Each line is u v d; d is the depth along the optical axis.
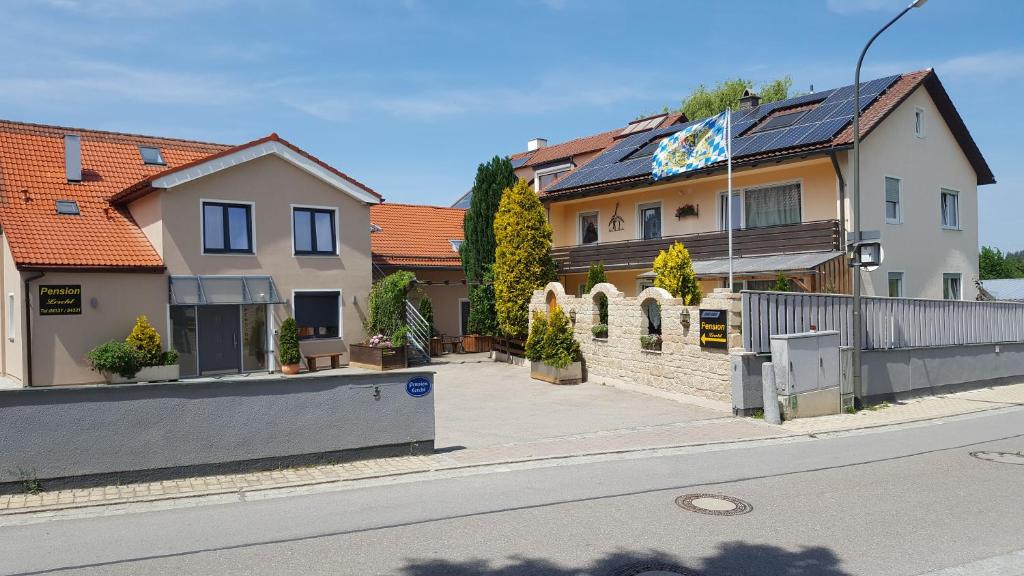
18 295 19.22
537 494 8.63
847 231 20.84
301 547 6.67
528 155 40.00
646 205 27.14
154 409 8.82
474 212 25.66
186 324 21.17
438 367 23.17
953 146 25.42
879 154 22.28
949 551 6.71
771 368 13.97
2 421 8.08
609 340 18.62
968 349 19.47
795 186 22.56
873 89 23.17
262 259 22.42
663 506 8.12
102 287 19.66
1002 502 8.40
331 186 23.88
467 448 11.47
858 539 7.04
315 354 23.41
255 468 9.42
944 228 24.78
